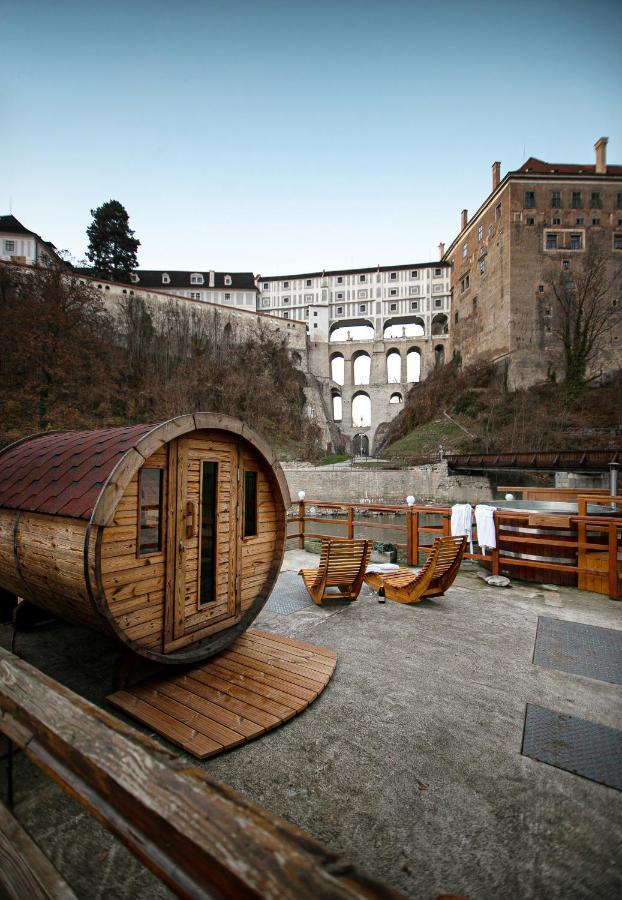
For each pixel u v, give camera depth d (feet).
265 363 191.42
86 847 6.71
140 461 9.94
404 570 21.22
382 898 2.17
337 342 236.43
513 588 20.83
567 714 10.29
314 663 12.33
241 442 13.29
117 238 192.13
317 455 169.78
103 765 3.51
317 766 8.45
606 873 6.25
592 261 157.17
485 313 179.93
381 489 124.77
